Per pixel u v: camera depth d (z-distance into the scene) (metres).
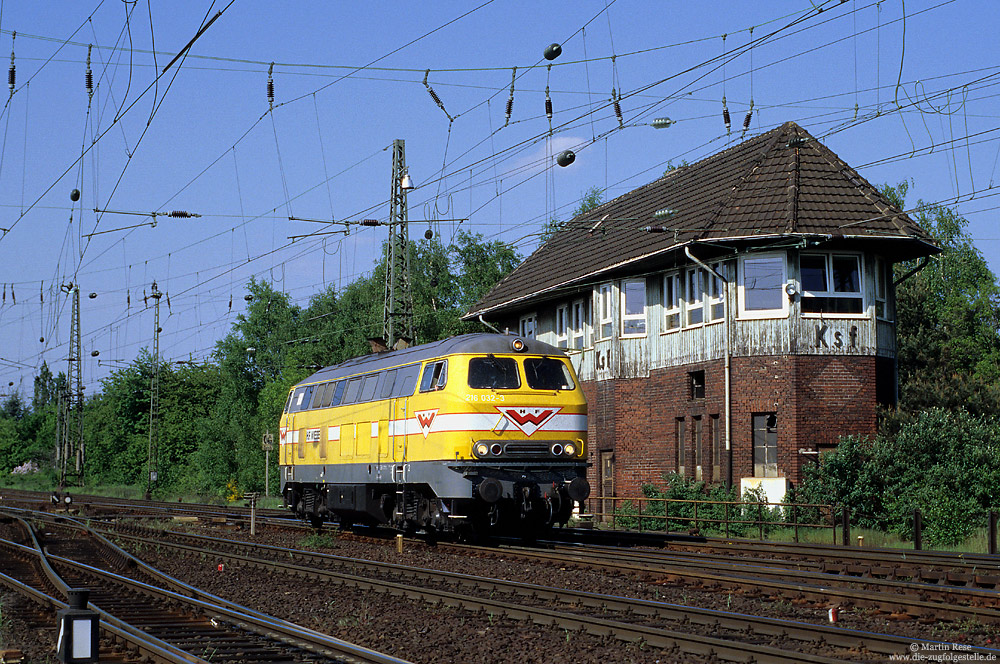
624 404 30.06
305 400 27.44
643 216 31.73
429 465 20.05
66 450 62.88
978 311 43.59
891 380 26.58
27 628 11.73
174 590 14.69
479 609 12.17
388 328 30.12
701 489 26.14
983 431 22.66
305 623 11.85
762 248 25.66
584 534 22.83
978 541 19.67
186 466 66.81
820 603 12.37
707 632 10.59
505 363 20.11
